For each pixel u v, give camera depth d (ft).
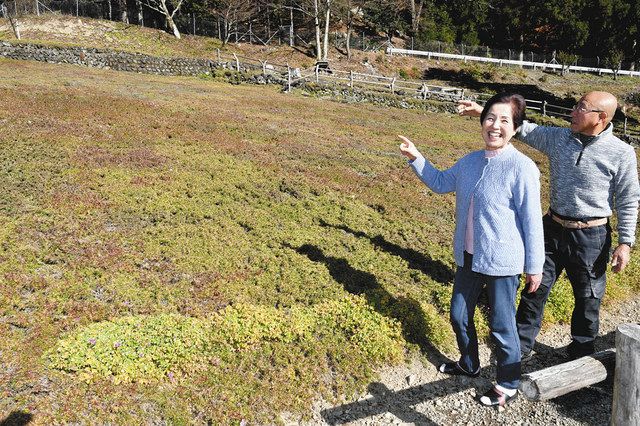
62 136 35.86
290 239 24.61
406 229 27.45
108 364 15.01
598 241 15.87
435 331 18.44
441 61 140.05
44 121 39.24
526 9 147.02
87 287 19.10
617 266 15.30
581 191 15.57
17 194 25.99
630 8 121.08
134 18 133.59
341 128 51.90
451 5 159.53
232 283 20.26
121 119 42.73
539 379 12.63
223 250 22.86
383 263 23.29
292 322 17.72
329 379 16.29
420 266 23.50
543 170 44.29
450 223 29.40
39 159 31.04
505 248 13.61
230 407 14.64
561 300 20.84
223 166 33.63
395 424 14.99
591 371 13.29
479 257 13.89
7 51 80.53
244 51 117.80
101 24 109.50
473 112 15.87
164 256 21.84
